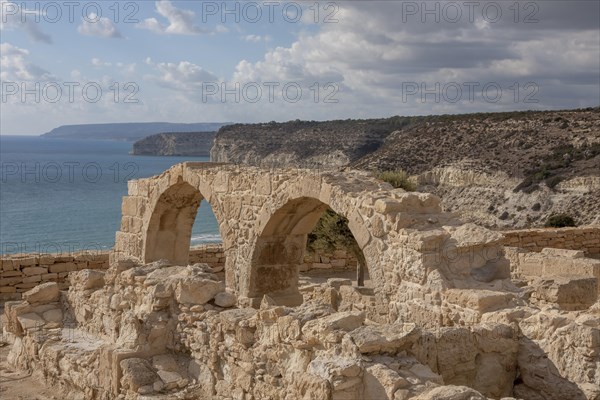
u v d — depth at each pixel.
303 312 9.10
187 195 21.70
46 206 85.00
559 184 52.91
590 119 64.94
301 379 7.65
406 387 7.21
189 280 11.12
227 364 9.86
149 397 9.84
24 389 11.91
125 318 11.36
